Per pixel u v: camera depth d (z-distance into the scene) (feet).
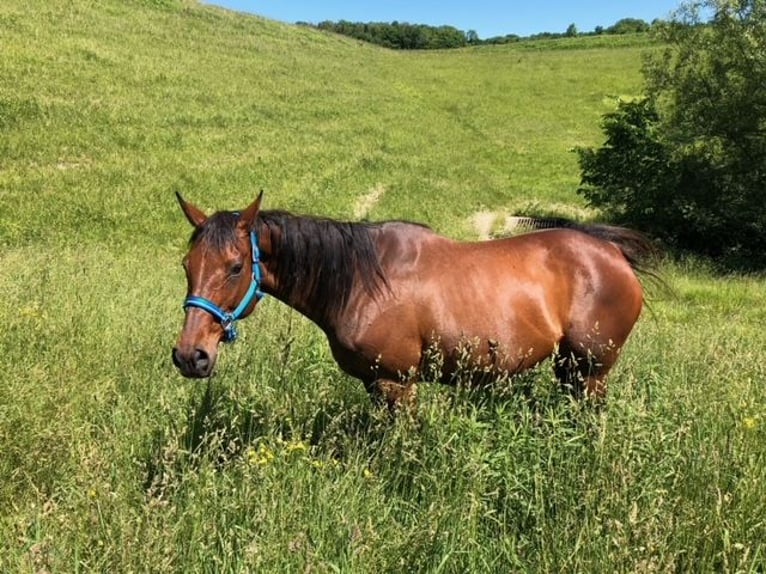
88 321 20.12
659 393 15.83
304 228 13.29
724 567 9.62
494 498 12.08
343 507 11.31
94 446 12.83
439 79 151.02
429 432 12.78
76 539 10.41
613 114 66.69
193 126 73.20
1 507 12.00
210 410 14.65
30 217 43.29
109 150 59.52
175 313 23.00
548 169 94.53
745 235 57.98
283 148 73.31
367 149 83.15
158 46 104.27
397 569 10.11
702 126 56.95
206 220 12.36
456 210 68.39
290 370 16.70
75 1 110.11
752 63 53.26
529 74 162.50
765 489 11.44
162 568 9.44
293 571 9.92
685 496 11.30
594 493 10.96
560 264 14.90
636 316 15.71
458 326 13.67
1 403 14.16
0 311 19.43
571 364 15.23
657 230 61.62
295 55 134.51
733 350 20.24
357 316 13.39
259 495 11.30
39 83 69.46
